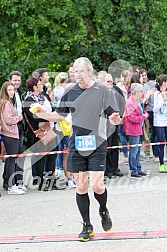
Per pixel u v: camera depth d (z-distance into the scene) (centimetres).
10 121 996
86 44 1833
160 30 1920
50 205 918
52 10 1769
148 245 678
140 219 800
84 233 711
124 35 1856
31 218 838
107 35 1848
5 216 855
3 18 1736
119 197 952
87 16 1847
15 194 1016
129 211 850
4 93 1002
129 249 666
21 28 1736
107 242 698
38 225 797
